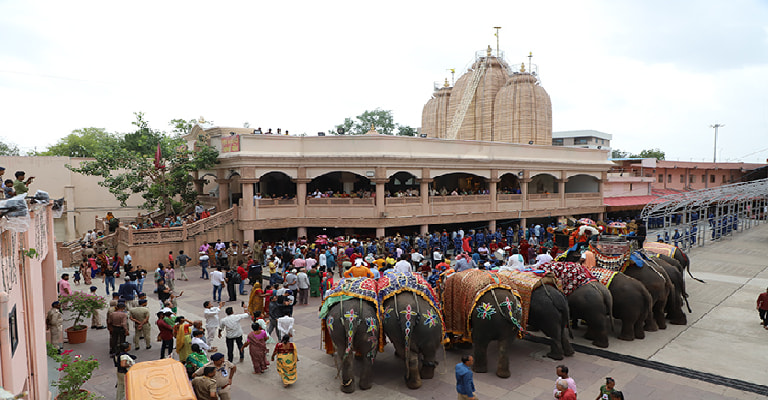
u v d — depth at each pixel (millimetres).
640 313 13703
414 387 10711
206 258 22625
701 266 24891
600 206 40875
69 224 35094
